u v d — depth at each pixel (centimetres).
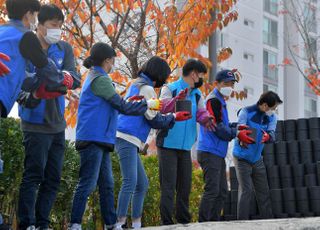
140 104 685
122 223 718
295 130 1209
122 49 1242
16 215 830
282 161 1177
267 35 3584
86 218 979
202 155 822
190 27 1222
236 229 644
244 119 923
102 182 704
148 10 1228
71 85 634
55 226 908
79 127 686
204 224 676
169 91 776
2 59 548
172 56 1214
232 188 1183
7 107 573
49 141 649
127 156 724
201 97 799
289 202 1129
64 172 890
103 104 684
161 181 761
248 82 3453
